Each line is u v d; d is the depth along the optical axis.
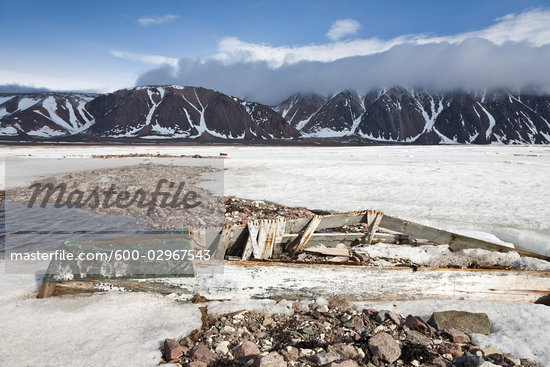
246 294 5.80
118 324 4.82
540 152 70.19
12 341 4.35
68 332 4.58
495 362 4.18
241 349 4.18
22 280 6.18
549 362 4.15
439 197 18.09
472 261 9.26
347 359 4.09
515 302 5.96
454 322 5.00
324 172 28.17
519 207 15.85
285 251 9.81
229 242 8.84
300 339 4.61
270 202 16.59
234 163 35.41
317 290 5.97
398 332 4.84
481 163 38.22
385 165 34.78
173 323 4.89
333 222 10.41
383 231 12.01
